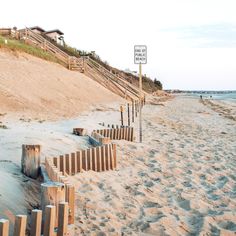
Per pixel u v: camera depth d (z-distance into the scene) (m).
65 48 58.72
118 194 8.73
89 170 10.04
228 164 13.00
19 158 9.26
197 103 60.47
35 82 27.33
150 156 13.21
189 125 24.75
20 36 42.62
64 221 5.55
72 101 27.66
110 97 39.78
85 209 7.55
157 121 25.56
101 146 10.55
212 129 23.34
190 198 8.96
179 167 12.01
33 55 35.34
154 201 8.59
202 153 14.67
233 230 7.35
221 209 8.43
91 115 23.95
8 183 7.07
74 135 13.94
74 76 38.44
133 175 10.64
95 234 6.53
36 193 7.29
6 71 26.12
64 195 6.03
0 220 4.76
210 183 10.55
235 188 10.19
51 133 13.41
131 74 96.75
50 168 7.48
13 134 12.00
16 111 18.81
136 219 7.51
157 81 125.44
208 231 7.18
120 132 15.39
